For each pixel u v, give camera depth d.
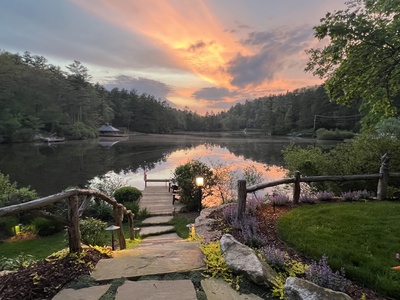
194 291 1.96
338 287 2.07
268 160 24.84
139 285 2.03
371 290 2.19
